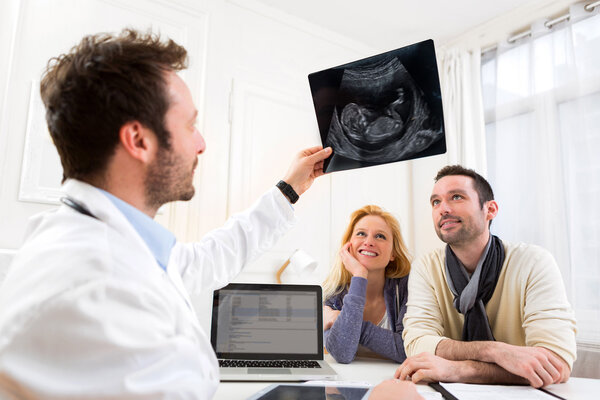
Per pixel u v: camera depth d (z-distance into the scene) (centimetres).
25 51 119
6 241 112
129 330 47
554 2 166
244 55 162
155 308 51
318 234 170
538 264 120
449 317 136
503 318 124
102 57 60
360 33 191
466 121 192
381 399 57
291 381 94
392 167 201
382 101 101
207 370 58
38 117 118
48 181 118
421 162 205
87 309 45
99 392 43
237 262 101
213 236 101
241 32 163
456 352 104
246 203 155
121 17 135
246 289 119
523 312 120
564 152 160
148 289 52
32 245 53
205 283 95
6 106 115
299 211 166
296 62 176
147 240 62
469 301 126
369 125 104
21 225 114
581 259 149
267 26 170
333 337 131
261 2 168
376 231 158
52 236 53
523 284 120
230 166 153
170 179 65
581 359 144
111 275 48
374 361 135
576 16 158
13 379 41
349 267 149
